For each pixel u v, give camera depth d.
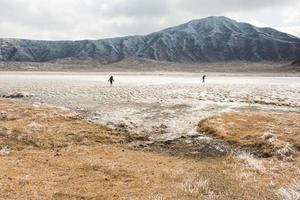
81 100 69.00
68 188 21.00
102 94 82.12
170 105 62.78
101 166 26.19
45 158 28.23
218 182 22.86
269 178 24.45
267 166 28.05
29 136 35.19
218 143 35.94
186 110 56.75
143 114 52.44
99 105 61.47
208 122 44.44
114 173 24.59
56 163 26.78
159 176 24.25
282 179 24.17
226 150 33.56
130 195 20.22
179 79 185.00
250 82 152.88
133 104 63.62
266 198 20.20
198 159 31.12
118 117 49.34
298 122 44.28
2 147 31.56
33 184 21.27
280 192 21.02
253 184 22.86
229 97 78.25
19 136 34.78
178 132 41.28
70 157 29.00
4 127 36.69
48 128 39.00
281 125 42.44
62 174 23.98
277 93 89.75
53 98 72.44
